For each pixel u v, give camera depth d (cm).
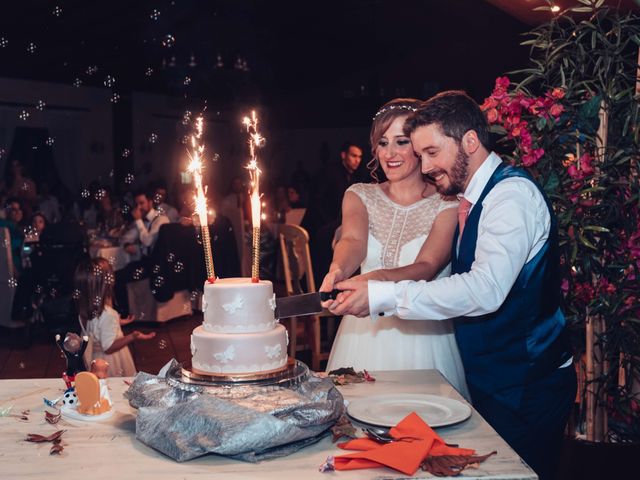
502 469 135
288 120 1553
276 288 841
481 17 1273
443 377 197
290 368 167
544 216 184
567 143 251
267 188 1076
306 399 152
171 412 147
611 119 253
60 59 1034
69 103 1120
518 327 187
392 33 1323
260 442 139
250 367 158
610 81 249
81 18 906
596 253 253
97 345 367
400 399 174
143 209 677
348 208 241
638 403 263
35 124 1091
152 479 132
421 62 1391
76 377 166
